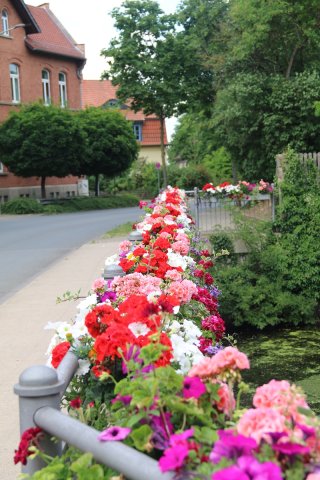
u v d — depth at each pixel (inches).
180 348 123.0
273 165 956.6
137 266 245.8
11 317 364.5
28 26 1740.9
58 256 640.4
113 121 1696.6
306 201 639.8
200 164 2006.6
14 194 1672.0
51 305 393.1
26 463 91.1
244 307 596.4
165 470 67.3
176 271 218.8
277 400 74.2
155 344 97.6
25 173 1539.1
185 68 1332.4
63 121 1510.8
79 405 119.5
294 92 915.4
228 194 647.8
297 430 68.5
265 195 651.5
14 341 309.9
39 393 93.5
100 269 530.9
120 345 109.0
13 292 452.1
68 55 1897.1
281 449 65.2
